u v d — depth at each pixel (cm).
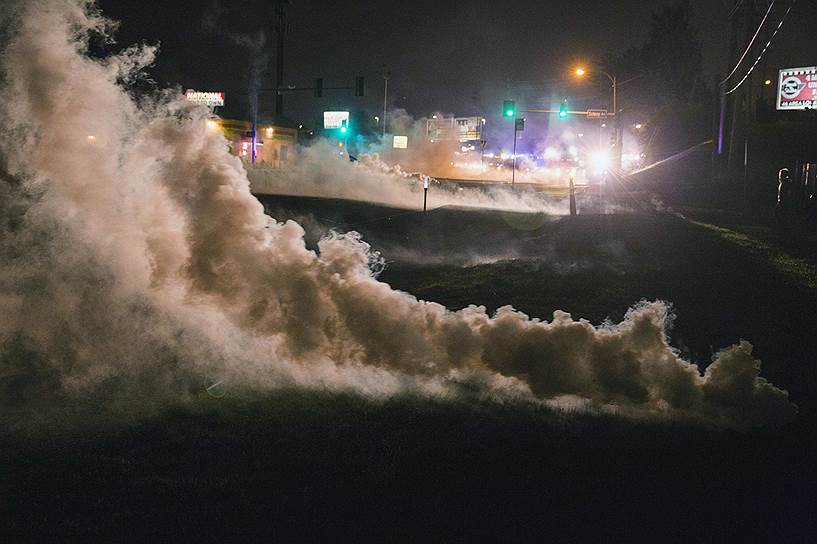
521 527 442
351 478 499
